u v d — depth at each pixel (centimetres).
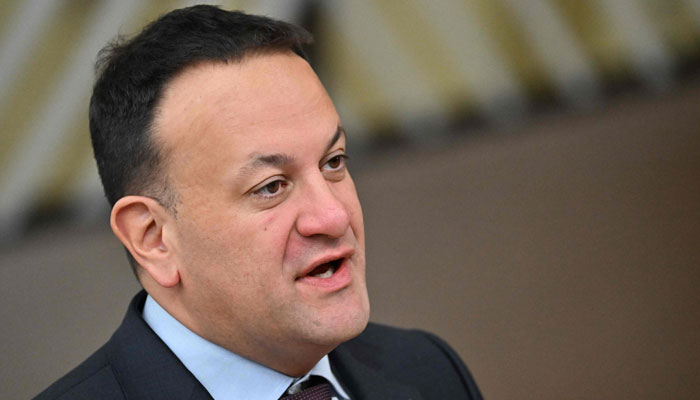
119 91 261
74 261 890
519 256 878
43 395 274
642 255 857
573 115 1133
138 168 259
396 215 966
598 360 743
